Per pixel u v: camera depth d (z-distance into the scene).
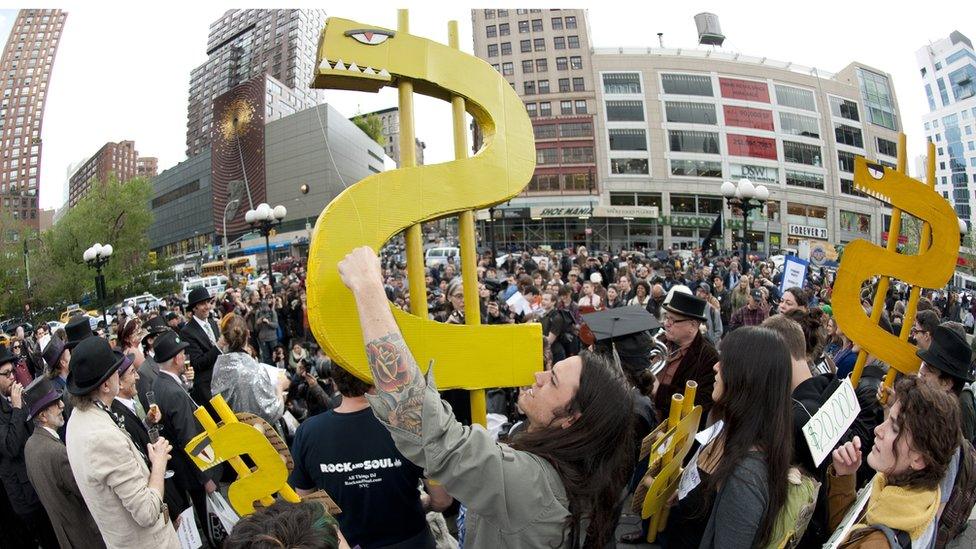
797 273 7.42
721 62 45.12
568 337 6.43
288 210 62.00
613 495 1.33
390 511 1.86
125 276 37.94
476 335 1.81
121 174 128.50
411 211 1.69
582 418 1.32
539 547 1.18
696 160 44.12
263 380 3.64
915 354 2.70
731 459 1.61
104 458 2.14
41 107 127.62
